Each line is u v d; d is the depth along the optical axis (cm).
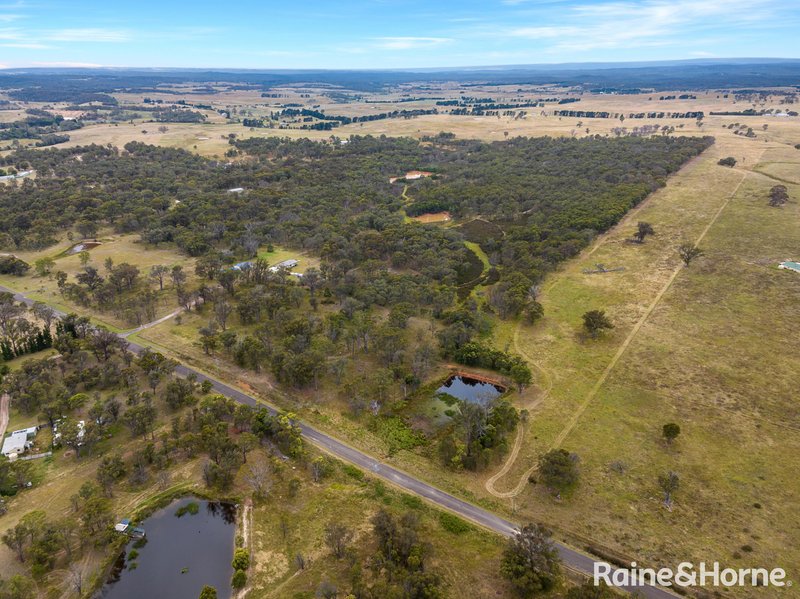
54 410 8781
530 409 9338
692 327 11944
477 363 10875
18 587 5772
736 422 8800
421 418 9388
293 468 8075
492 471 7956
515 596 5966
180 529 6994
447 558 6462
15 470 7456
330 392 10025
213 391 10050
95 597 6075
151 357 10356
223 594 6059
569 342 11612
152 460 8006
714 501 7219
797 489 7375
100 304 13475
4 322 11950
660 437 8512
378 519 6588
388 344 10856
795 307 12544
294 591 6038
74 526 6719
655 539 6675
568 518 7044
